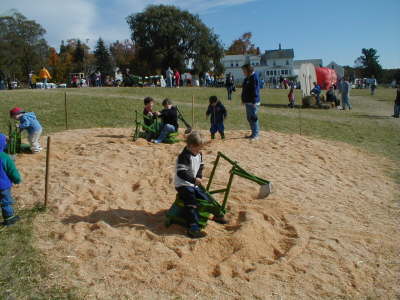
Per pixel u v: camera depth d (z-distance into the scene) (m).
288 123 16.88
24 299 3.97
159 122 10.99
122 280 4.29
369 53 102.38
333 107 26.00
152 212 6.12
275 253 5.04
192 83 50.19
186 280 4.27
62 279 4.30
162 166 8.45
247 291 4.14
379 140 14.32
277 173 8.45
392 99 35.78
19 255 4.78
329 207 6.72
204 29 66.69
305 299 4.07
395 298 4.17
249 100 11.22
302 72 30.05
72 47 92.38
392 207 7.05
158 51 64.25
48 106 17.20
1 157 5.55
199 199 5.50
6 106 16.52
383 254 5.07
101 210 6.07
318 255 4.91
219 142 10.91
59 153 9.34
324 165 9.68
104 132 12.40
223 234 5.39
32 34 61.09
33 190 6.76
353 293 4.21
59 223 5.66
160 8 64.75
